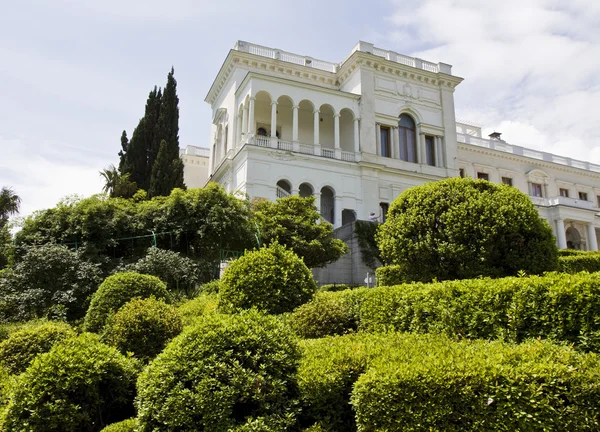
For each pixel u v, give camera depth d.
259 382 4.59
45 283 11.59
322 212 29.39
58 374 5.26
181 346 4.81
